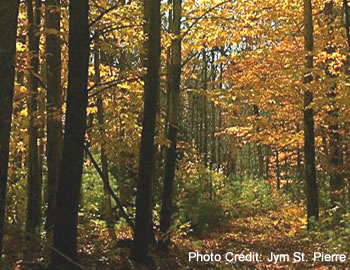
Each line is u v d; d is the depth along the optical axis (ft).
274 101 55.06
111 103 38.81
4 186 15.48
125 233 42.57
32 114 32.48
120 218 47.39
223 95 40.63
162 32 38.58
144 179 30.58
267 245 44.70
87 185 50.55
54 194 33.65
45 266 25.23
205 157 97.35
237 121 56.85
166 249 35.88
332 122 50.42
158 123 38.06
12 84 15.40
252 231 55.52
